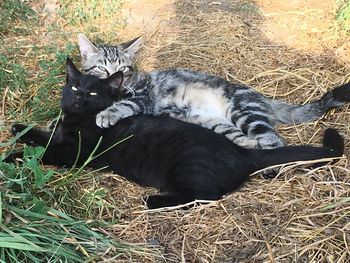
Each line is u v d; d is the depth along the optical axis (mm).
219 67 1102
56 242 676
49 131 914
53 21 1223
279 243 709
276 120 943
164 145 813
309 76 1058
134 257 695
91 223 733
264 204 773
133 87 971
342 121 943
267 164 813
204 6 1299
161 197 782
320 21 1232
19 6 1208
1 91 992
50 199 758
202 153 789
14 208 691
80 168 805
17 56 1097
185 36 1197
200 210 757
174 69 1024
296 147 825
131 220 757
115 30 1216
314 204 765
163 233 737
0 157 740
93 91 870
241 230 731
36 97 968
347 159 842
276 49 1147
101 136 851
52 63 1046
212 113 948
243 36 1186
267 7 1296
